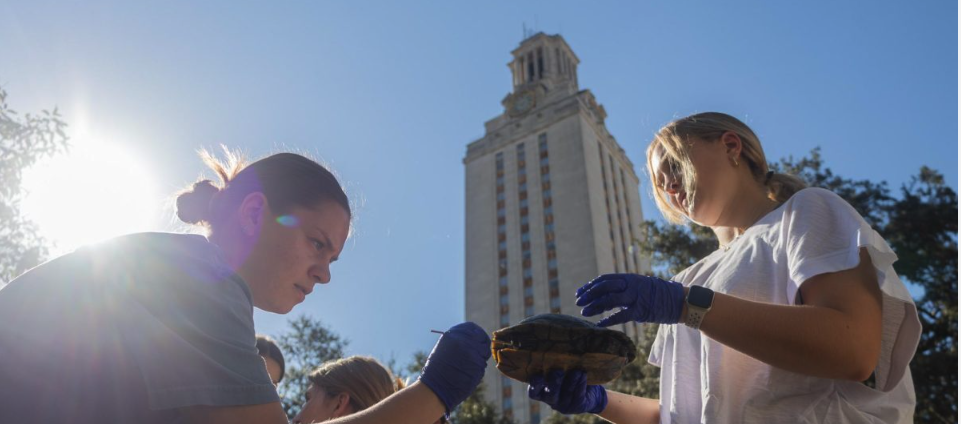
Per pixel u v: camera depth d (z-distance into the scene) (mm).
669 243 18516
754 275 2043
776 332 1677
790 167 19422
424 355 18859
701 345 2131
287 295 1911
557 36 88062
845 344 1648
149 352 1438
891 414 1917
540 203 68562
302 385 15570
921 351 17812
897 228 18953
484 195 74312
